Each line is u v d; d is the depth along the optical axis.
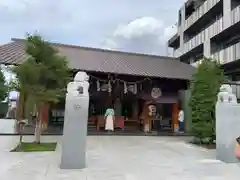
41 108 10.30
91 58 16.31
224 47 24.16
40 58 9.74
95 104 16.38
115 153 8.99
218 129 8.46
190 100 12.53
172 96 16.53
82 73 6.98
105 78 15.51
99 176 5.95
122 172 6.39
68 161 6.56
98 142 11.49
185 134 15.34
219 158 8.28
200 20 27.02
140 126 16.58
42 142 10.66
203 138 11.60
